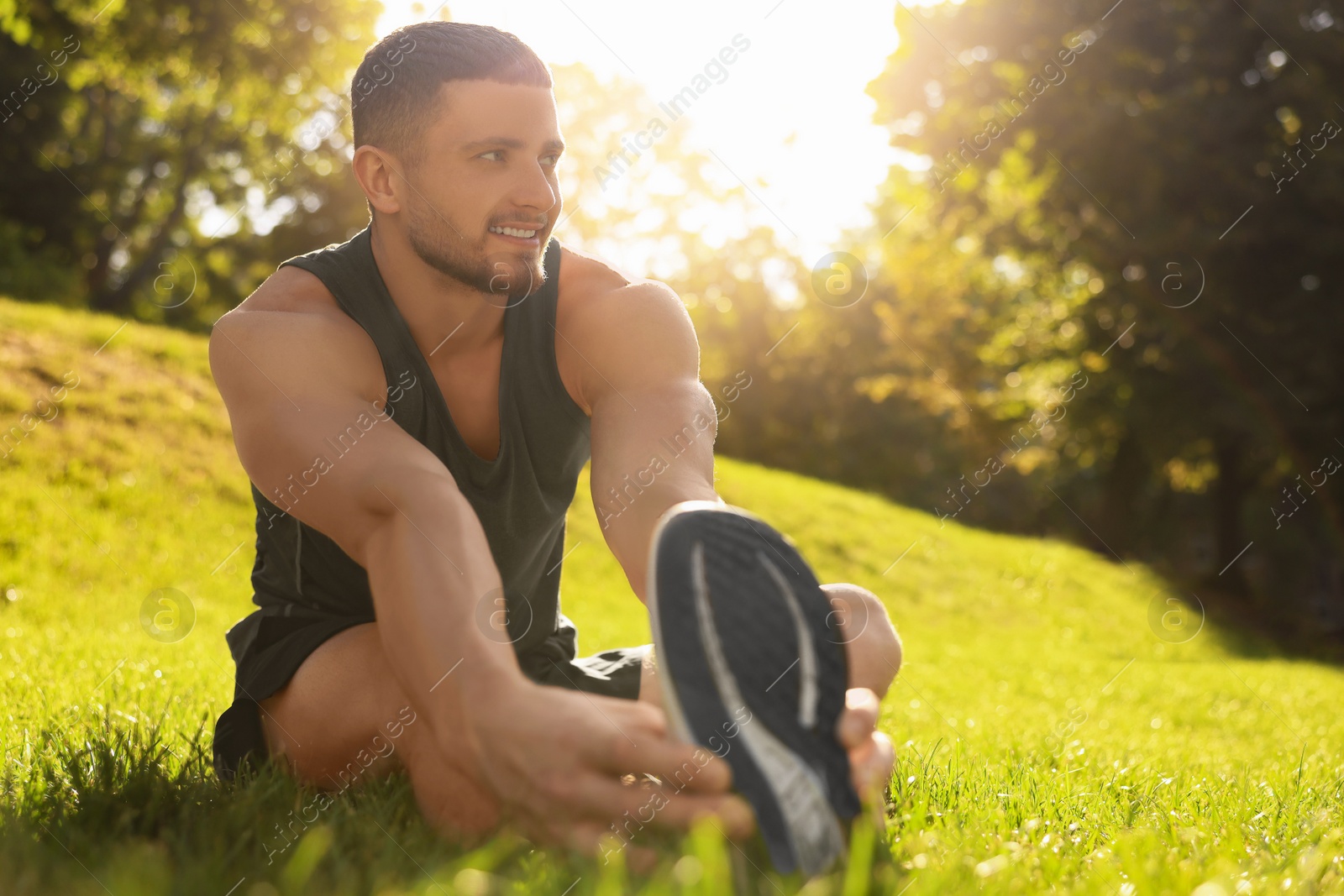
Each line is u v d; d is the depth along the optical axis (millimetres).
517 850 1471
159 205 28391
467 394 2109
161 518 9297
